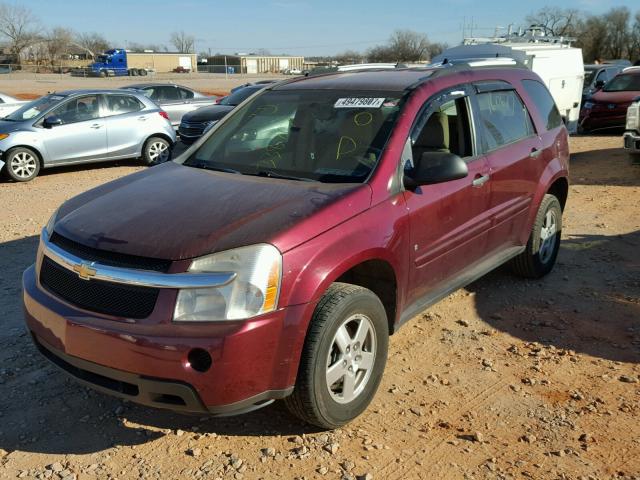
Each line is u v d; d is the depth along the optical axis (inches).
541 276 226.8
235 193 139.2
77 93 482.6
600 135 675.4
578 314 197.8
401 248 143.9
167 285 113.9
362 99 165.5
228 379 113.8
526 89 214.4
